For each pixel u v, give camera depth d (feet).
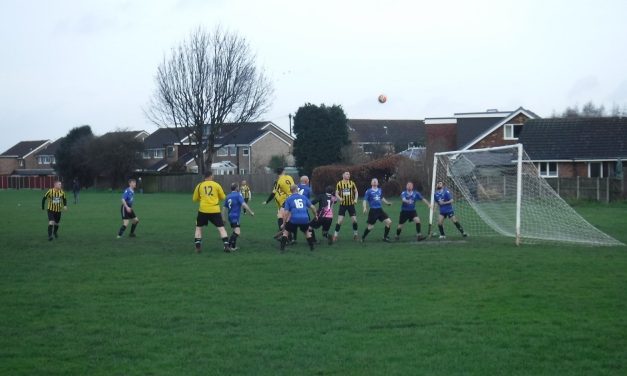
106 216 102.68
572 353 24.62
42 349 25.90
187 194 203.31
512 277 40.83
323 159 201.36
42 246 61.11
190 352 25.36
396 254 52.85
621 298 33.99
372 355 24.70
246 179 204.95
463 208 96.63
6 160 402.93
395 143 240.73
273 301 34.37
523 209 69.56
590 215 94.73
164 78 211.00
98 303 34.24
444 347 25.59
